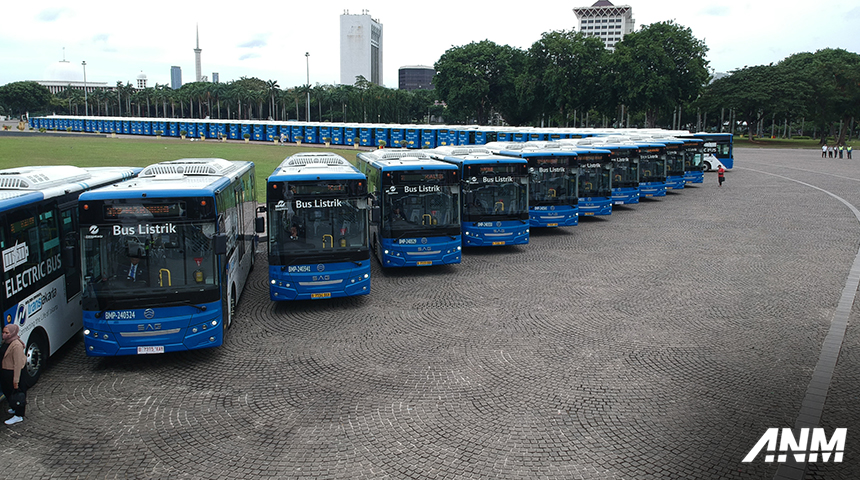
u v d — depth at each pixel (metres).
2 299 9.18
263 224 13.70
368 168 19.98
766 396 9.51
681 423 8.68
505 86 95.06
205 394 9.80
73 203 12.09
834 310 13.72
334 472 7.53
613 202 29.55
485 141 57.03
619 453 7.91
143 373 10.69
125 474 7.55
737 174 46.62
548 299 14.95
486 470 7.55
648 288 15.79
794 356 11.10
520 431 8.50
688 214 28.47
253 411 9.19
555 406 9.25
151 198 10.45
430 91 156.75
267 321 13.52
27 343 9.98
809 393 9.59
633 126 131.25
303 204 13.73
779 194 34.72
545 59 84.88
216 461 7.81
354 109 128.62
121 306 10.41
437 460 7.78
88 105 167.88
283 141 83.38
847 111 83.88
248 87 155.12
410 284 16.58
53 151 57.50
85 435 8.52
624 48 73.00
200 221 10.70
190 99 140.62
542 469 7.56
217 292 10.91
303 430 8.59
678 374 10.37
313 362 11.10
